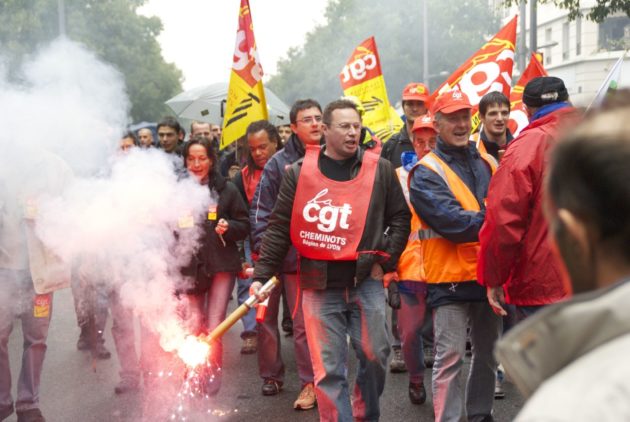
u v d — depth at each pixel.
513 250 3.82
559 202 1.12
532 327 1.08
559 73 37.09
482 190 4.44
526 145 3.78
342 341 4.26
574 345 1.04
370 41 8.87
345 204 4.17
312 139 5.39
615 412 0.94
